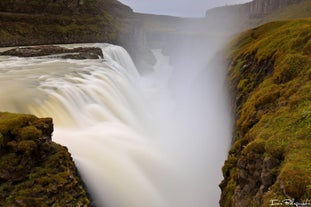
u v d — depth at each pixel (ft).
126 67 253.03
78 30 309.63
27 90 89.10
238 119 77.36
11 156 42.98
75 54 180.86
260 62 99.30
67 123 82.89
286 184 35.37
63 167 47.37
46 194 42.86
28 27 268.00
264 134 50.34
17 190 41.29
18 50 183.73
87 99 99.86
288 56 76.23
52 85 97.71
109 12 445.78
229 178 58.49
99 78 124.06
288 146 43.45
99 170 66.03
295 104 55.31
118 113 109.19
